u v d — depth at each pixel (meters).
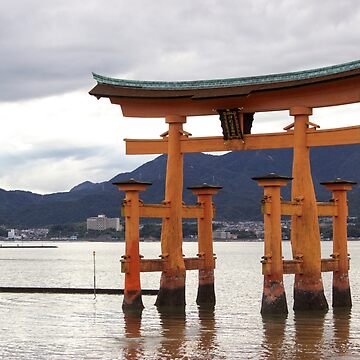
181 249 50.22
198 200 52.88
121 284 97.56
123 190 47.75
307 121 46.31
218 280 101.88
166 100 49.62
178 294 49.78
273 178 44.06
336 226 49.97
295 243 46.50
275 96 46.97
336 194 49.94
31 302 63.44
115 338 41.25
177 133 49.81
